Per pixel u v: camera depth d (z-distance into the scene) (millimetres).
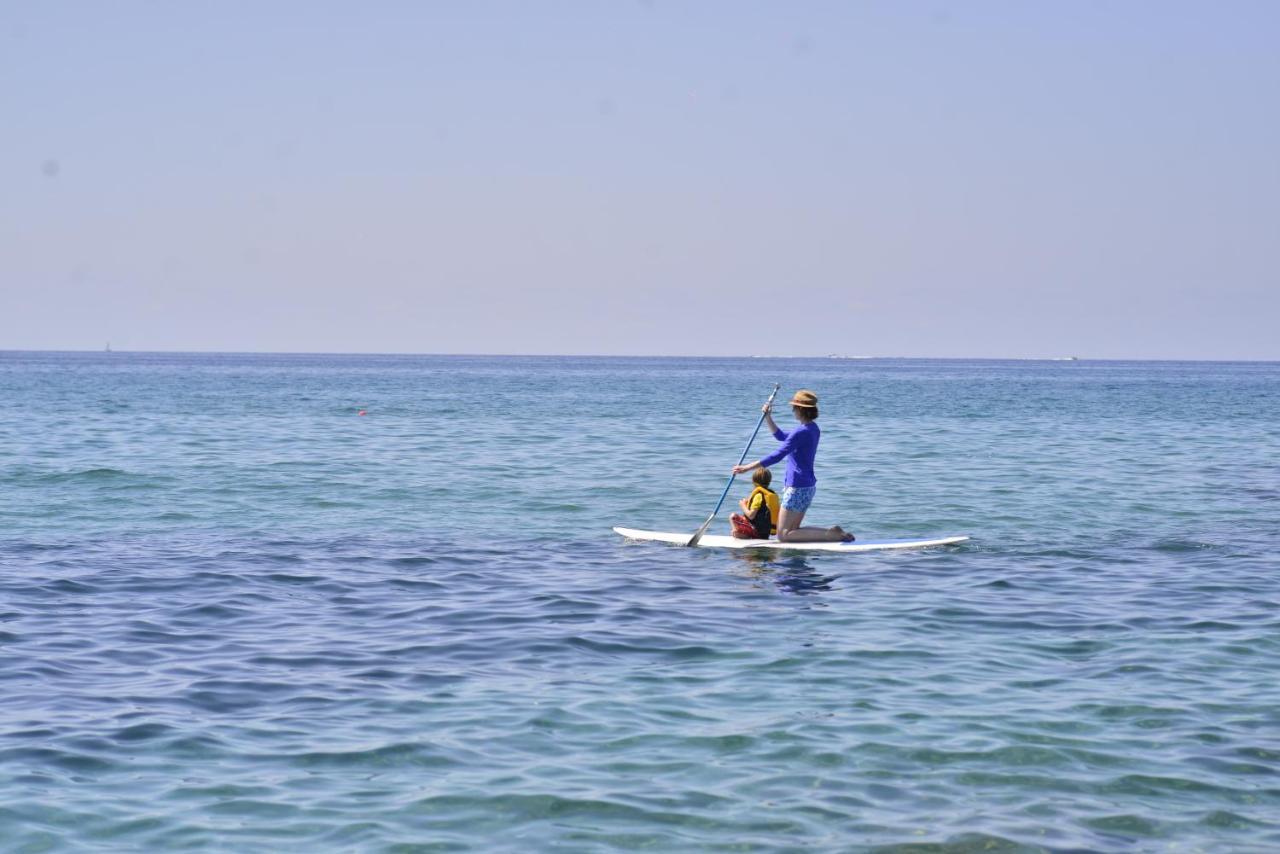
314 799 8516
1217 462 35812
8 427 47375
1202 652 12672
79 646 12680
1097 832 8039
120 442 40562
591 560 18328
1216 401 87562
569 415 62281
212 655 12383
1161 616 14453
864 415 64375
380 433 46938
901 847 7801
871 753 9492
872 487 28641
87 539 19969
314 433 46531
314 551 18984
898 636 13391
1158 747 9656
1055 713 10516
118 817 8156
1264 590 16062
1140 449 40719
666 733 9945
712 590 16000
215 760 9242
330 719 10266
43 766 9031
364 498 26016
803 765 9234
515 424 53781
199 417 56938
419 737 9812
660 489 28203
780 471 33344
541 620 14141
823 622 14102
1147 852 7742
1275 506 25188
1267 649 12797
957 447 41094
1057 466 34125
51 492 26422
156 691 11023
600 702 10805
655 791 8711
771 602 15227
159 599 15141
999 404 80500
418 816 8242
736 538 20062
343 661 12203
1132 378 183875
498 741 9750
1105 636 13422
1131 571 17484
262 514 23328
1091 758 9406
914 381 158125
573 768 9156
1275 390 118062
